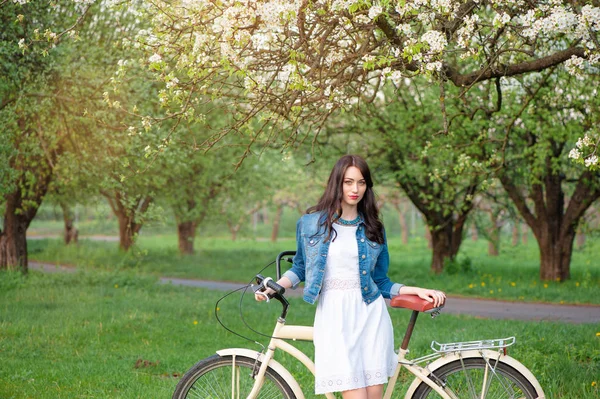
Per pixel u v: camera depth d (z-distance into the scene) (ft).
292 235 184.55
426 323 33.88
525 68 19.10
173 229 178.60
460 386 11.37
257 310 39.14
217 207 80.38
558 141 44.29
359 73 19.02
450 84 33.14
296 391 11.49
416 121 50.31
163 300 41.83
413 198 59.36
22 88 34.86
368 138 56.03
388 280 11.83
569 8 16.25
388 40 17.98
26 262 56.39
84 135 38.91
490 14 29.01
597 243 110.83
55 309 35.32
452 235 63.52
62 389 17.85
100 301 39.93
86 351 24.11
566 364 19.51
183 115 18.70
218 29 16.28
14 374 19.44
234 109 20.99
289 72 16.85
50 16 33.58
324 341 11.05
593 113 31.58
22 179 49.73
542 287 52.39
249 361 11.76
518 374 11.00
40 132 37.88
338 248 11.19
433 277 60.44
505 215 62.18
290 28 18.33
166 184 67.31
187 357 23.07
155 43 18.74
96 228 172.76
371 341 11.15
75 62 37.76
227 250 103.60
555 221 55.72
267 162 78.74
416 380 11.41
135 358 22.85
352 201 11.27
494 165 45.65
